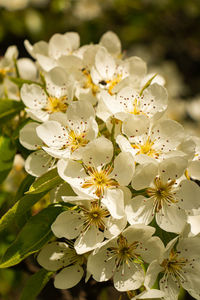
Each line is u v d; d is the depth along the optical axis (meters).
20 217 0.30
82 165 0.29
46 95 0.32
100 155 0.29
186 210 0.29
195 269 0.29
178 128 0.29
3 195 0.37
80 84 0.33
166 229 0.29
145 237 0.28
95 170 0.29
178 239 0.29
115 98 0.31
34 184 0.28
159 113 0.30
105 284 0.32
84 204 0.28
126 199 0.28
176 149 0.30
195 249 0.29
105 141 0.28
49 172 0.28
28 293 0.29
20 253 0.28
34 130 0.30
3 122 0.33
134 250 0.28
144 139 0.29
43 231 0.28
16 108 0.33
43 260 0.29
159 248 0.28
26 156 0.32
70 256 0.29
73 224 0.28
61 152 0.29
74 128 0.30
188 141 0.30
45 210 0.29
